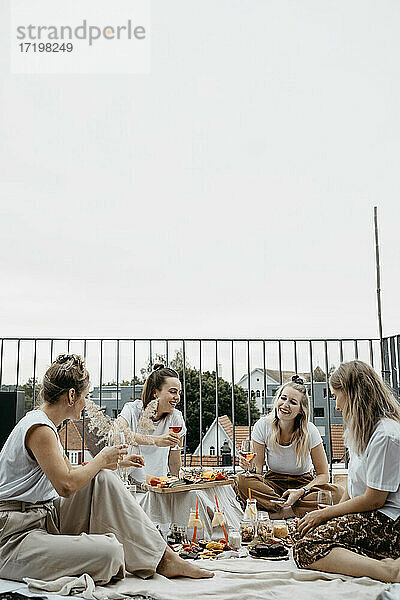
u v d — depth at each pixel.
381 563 2.29
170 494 3.13
